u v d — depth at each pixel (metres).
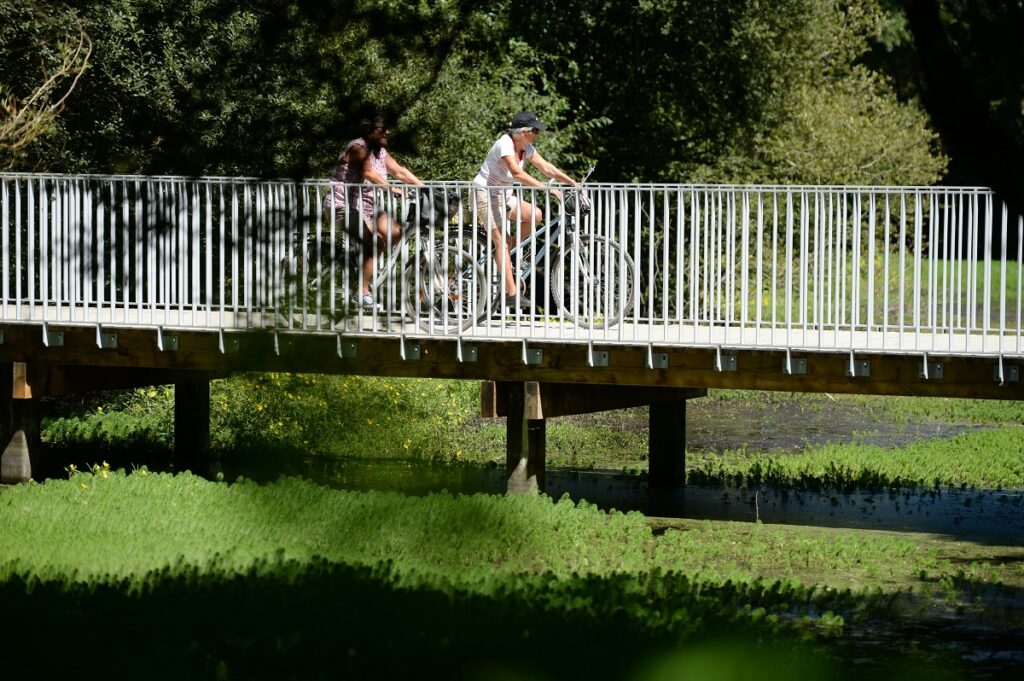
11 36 25.16
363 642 10.13
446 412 25.80
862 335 19.17
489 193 18.02
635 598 12.41
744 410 31.03
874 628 12.76
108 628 10.37
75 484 17.19
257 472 21.11
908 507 19.48
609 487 21.08
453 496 18.42
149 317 19.80
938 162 40.69
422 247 19.34
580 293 19.66
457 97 27.80
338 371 18.27
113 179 19.03
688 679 9.26
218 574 12.45
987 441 25.36
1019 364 16.00
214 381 24.02
